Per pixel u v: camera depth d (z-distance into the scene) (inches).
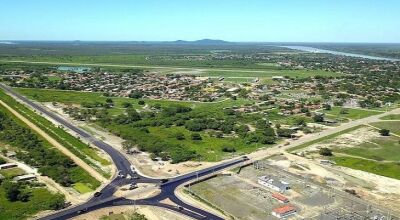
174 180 7696.9
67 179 7455.7
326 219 6190.9
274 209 6358.3
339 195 7101.4
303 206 6648.6
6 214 6181.1
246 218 6220.5
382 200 6919.3
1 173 7844.5
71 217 6141.7
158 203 6678.2
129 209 6441.9
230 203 6752.0
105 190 7180.1
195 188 7372.1
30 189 7165.4
